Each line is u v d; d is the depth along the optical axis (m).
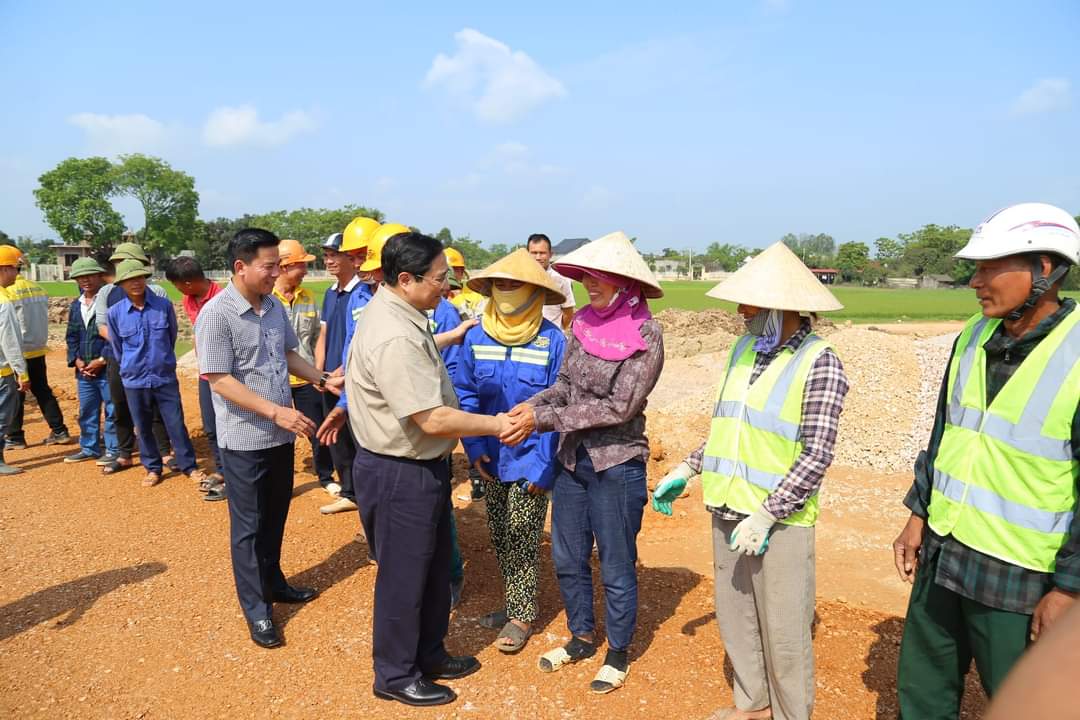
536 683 3.75
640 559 5.53
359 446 3.50
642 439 3.67
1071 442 2.43
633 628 3.72
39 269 78.88
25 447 8.54
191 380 13.01
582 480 3.70
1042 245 2.41
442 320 5.02
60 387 12.20
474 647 4.14
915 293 69.50
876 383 9.91
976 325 2.83
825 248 170.62
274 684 3.73
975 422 2.69
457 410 3.38
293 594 4.61
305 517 6.08
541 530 4.13
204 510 6.31
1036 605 2.52
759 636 3.36
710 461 3.31
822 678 3.75
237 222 104.38
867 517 6.59
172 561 5.21
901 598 4.83
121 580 4.89
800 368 3.02
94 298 7.78
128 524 5.95
